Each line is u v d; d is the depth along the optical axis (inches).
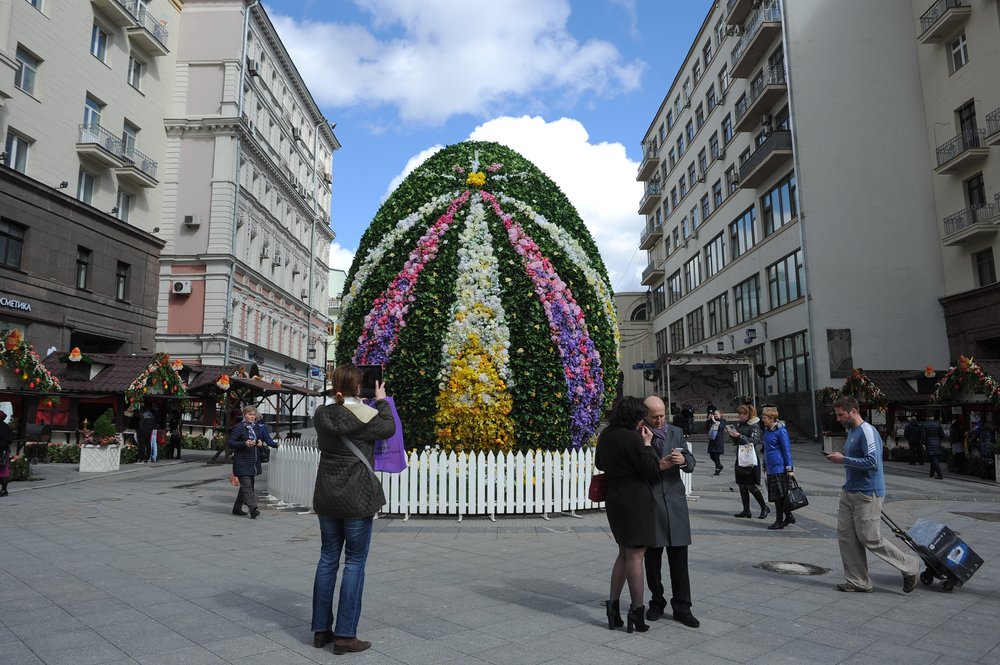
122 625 173.6
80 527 340.5
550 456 369.4
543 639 167.0
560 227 397.4
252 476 387.2
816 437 1060.5
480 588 218.1
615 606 177.9
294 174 1802.4
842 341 1071.0
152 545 292.5
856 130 1119.6
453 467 361.1
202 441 1023.0
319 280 2086.6
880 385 862.5
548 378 360.8
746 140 1360.7
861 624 183.5
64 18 942.4
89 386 807.7
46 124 907.4
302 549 285.7
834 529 353.1
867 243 1093.1
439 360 358.6
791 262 1166.3
